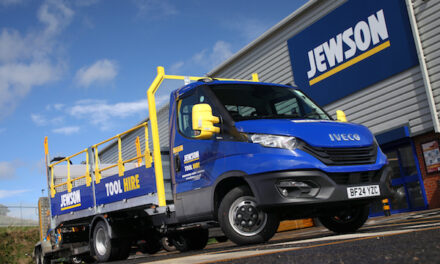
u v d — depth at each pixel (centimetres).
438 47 1275
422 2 1312
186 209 610
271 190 502
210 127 563
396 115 1380
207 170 578
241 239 529
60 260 1099
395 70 1374
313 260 249
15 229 2945
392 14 1376
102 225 764
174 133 646
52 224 941
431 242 264
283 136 515
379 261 217
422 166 1340
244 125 549
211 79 648
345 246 313
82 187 837
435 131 1267
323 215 555
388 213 1348
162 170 647
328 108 1588
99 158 801
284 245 414
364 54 1458
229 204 541
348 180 514
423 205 1342
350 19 1495
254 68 1898
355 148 532
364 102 1470
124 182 715
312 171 496
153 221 684
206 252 508
